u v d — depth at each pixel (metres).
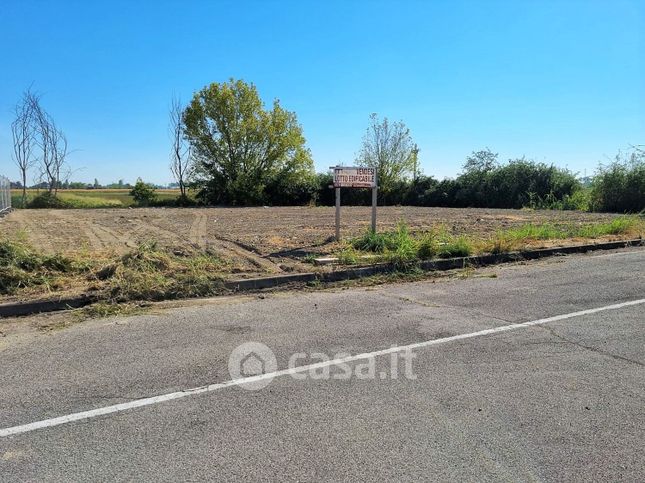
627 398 3.92
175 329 5.61
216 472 2.93
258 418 3.57
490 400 3.88
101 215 21.94
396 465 3.01
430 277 8.74
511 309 6.55
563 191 32.16
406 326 5.78
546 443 3.27
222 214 23.36
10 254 7.64
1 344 5.12
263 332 5.53
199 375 4.32
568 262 10.20
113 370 4.42
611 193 25.97
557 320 6.04
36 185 34.19
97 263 8.25
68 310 6.38
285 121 38.09
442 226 14.66
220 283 7.51
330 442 3.26
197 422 3.52
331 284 8.10
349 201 38.84
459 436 3.34
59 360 4.66
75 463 3.03
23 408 3.72
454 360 4.71
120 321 5.93
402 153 39.50
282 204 37.84
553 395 3.97
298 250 10.70
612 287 7.84
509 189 33.28
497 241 10.91
